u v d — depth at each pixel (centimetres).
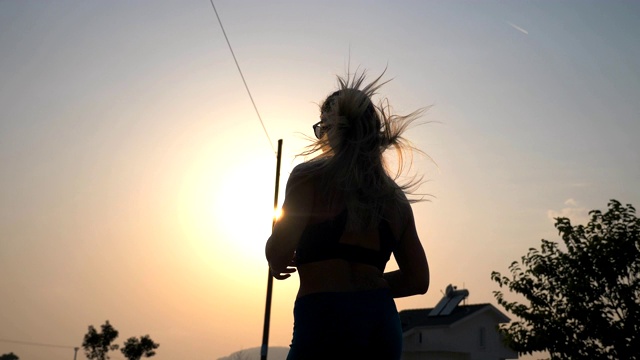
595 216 1598
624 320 1503
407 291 214
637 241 1528
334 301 186
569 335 1558
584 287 1535
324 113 208
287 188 194
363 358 185
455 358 3694
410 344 3819
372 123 198
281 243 188
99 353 4028
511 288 1670
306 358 183
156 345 4112
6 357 6166
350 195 192
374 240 197
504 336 1656
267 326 1981
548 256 1627
